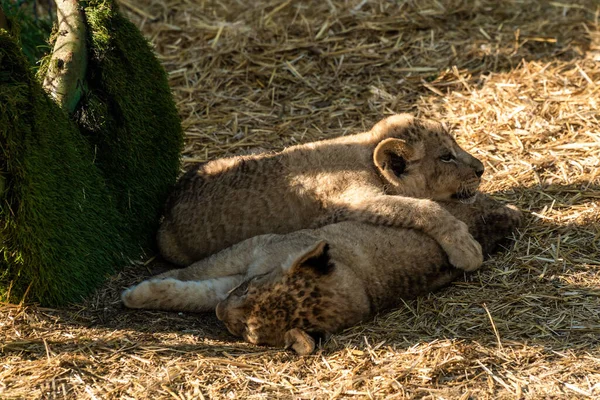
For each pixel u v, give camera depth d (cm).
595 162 1257
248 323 927
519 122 1386
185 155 1398
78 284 1020
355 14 1717
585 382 845
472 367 873
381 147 1107
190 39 1697
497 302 995
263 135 1448
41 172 973
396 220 1059
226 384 863
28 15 1576
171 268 1127
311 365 895
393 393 840
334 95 1538
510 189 1232
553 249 1082
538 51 1599
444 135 1174
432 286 1036
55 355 905
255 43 1662
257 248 1037
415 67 1580
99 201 1075
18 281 982
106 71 1096
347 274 973
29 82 980
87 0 1112
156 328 980
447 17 1700
